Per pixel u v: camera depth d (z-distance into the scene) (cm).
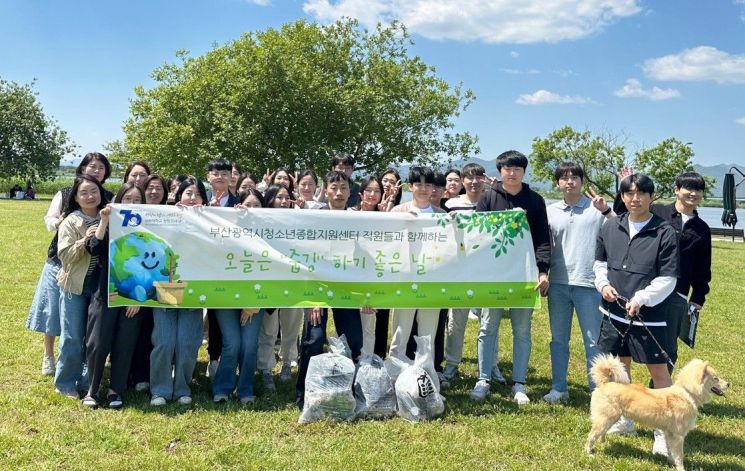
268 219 531
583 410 538
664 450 448
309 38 3288
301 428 470
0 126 5222
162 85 3259
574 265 544
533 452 445
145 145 3092
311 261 535
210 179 630
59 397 499
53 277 538
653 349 463
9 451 401
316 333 525
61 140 5562
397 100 3334
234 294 518
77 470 383
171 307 502
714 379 423
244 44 3181
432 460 423
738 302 1191
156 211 511
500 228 556
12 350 621
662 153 3556
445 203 723
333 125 3127
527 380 639
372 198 596
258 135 2941
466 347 755
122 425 454
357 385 507
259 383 577
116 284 493
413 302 546
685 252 518
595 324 543
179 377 515
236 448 425
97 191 505
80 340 505
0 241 1459
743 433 508
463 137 3547
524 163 557
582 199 556
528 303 554
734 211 3088
